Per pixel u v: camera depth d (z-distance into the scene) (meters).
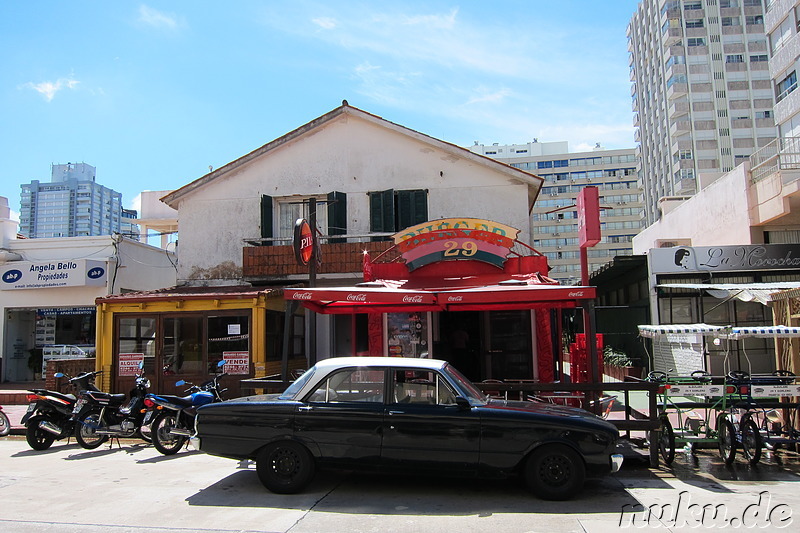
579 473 6.16
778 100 24.23
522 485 6.84
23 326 18.92
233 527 5.35
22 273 18.31
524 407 6.62
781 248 14.75
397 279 12.64
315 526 5.36
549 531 5.18
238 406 6.71
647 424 7.73
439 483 6.95
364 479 7.14
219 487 6.89
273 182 16.14
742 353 14.05
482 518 5.59
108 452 9.44
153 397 9.12
